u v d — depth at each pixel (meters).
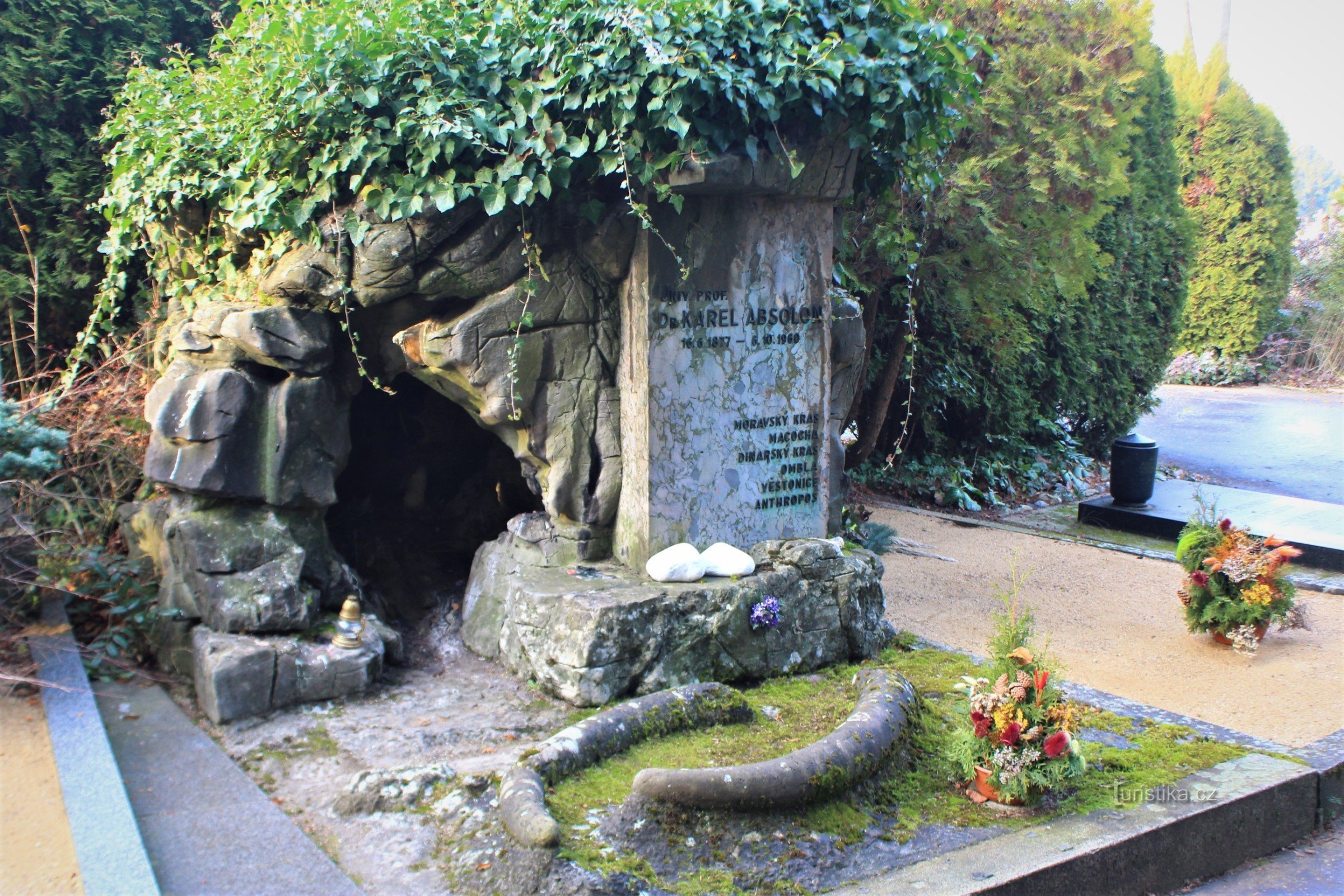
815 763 3.46
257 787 3.68
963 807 3.72
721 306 5.12
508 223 4.82
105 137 5.78
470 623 5.39
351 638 4.67
